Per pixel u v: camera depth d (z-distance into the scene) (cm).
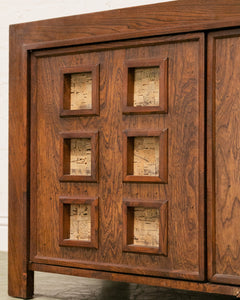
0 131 250
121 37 138
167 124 132
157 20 134
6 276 182
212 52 127
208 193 127
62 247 146
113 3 227
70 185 145
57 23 148
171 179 132
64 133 146
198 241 128
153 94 136
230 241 125
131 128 137
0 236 244
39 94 151
